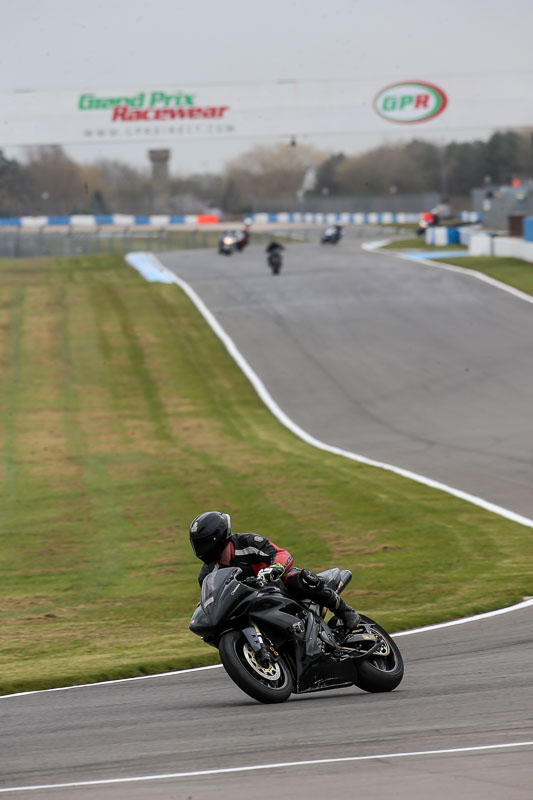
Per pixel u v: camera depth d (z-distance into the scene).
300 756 21.44
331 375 127.62
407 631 38.75
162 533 66.38
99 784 20.12
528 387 114.12
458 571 51.22
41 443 102.88
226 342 147.12
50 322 162.88
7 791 19.98
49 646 42.47
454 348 135.38
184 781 19.97
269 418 111.44
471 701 26.12
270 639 26.95
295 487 77.44
